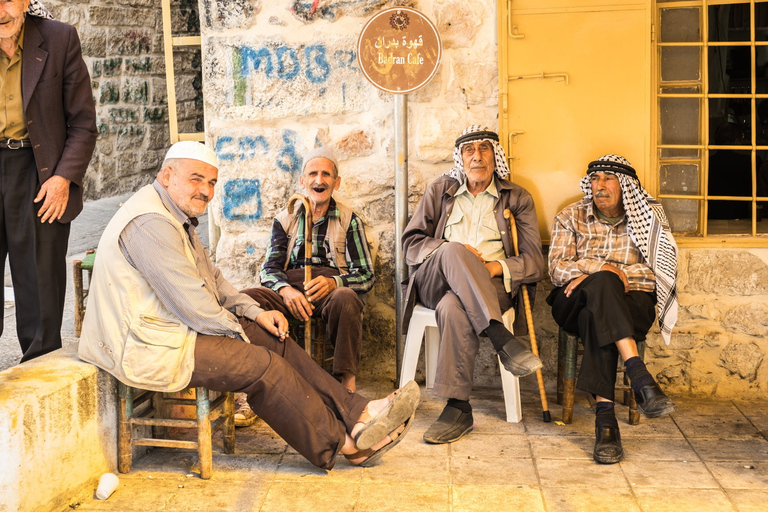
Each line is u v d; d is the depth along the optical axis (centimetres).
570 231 377
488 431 351
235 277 423
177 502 281
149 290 284
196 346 286
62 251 343
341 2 400
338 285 375
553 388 415
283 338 315
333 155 388
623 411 378
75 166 337
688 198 399
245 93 410
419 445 334
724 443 336
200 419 298
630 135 391
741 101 403
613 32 386
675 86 404
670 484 295
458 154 384
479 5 394
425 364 414
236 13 404
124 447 304
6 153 327
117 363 284
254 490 291
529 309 373
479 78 399
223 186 418
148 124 841
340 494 287
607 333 323
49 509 269
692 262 392
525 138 396
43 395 262
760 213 411
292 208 368
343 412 309
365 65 388
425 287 370
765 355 393
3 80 323
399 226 402
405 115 396
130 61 812
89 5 762
